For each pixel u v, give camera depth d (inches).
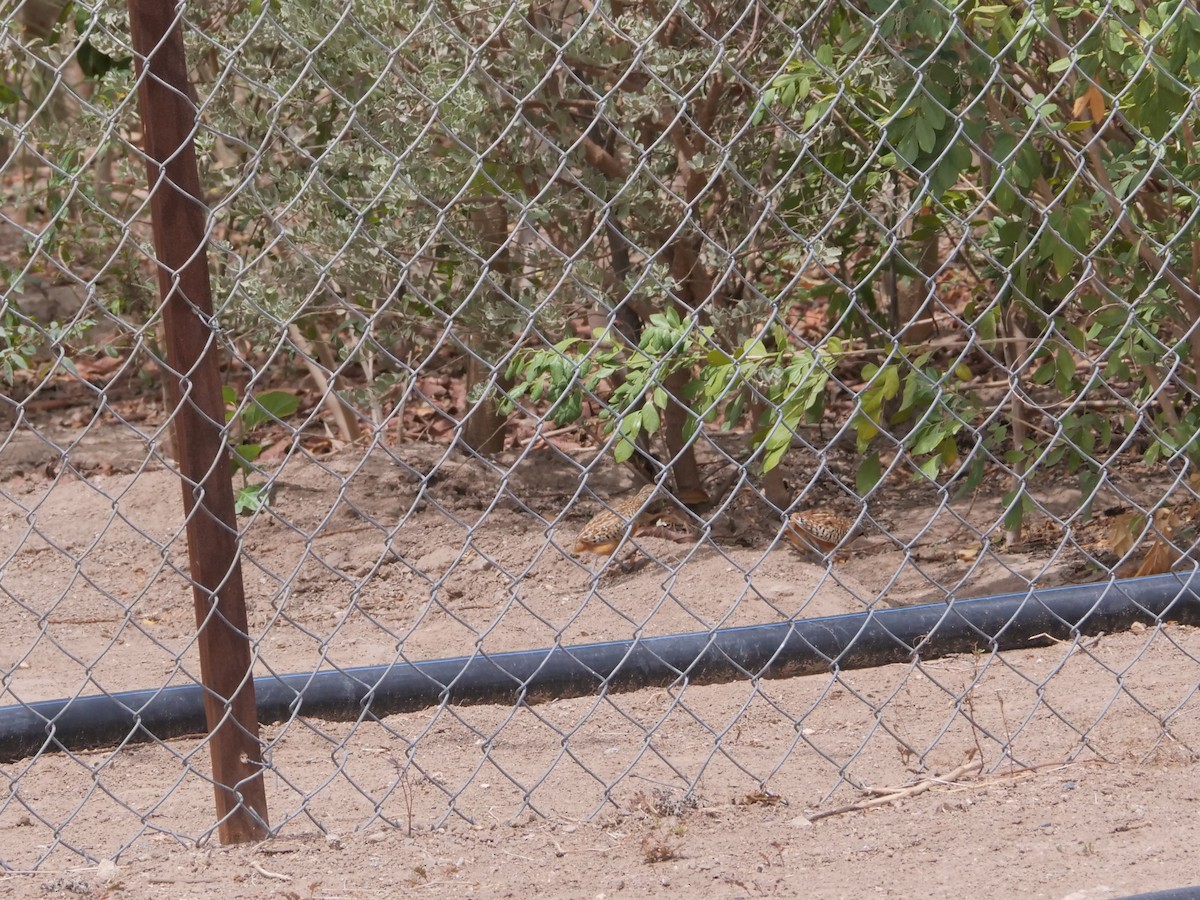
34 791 398.0
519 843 325.4
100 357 879.7
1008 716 426.9
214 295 536.1
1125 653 471.5
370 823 333.1
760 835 327.0
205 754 426.6
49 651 574.9
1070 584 581.9
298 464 741.9
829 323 709.3
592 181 570.9
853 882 295.3
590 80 591.2
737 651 373.1
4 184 886.4
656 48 513.7
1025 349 626.2
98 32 490.9
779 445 470.6
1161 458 657.0
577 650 367.2
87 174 671.1
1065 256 423.5
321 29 490.0
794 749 417.4
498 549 660.7
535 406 752.3
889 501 692.7
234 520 295.1
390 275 575.8
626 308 629.9
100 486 733.3
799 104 518.0
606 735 440.1
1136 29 448.5
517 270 608.4
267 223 552.7
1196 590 399.9
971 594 585.3
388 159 506.9
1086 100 387.9
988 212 596.1
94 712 343.0
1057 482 675.4
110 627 606.9
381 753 428.1
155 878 301.9
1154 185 544.4
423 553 661.9
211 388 284.4
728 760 397.1
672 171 602.9
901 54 373.1
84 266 774.5
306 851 315.9
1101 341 514.0
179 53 271.6
